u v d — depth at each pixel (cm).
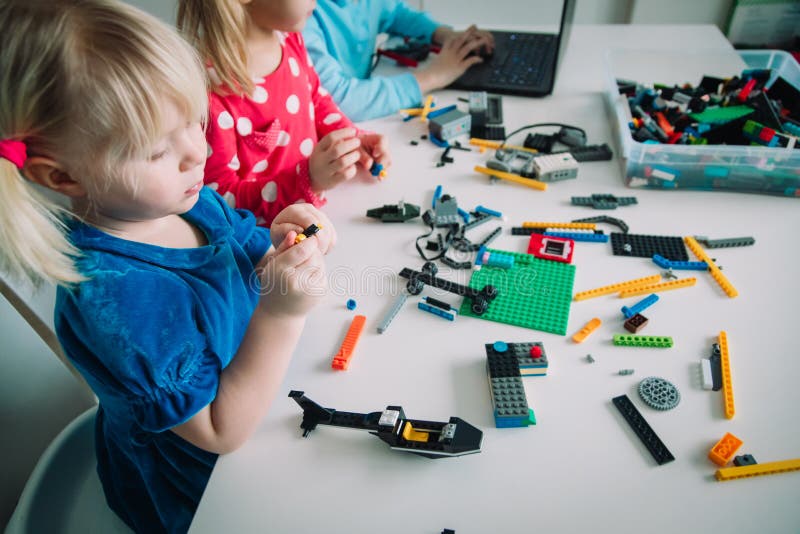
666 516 50
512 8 186
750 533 48
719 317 68
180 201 53
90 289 50
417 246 82
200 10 77
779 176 86
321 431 59
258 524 51
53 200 50
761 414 57
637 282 74
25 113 42
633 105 105
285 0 80
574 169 93
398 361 65
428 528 50
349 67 128
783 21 164
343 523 51
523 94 118
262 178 95
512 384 60
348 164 87
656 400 59
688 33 138
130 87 43
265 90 90
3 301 90
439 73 119
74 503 75
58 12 42
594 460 55
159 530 69
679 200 88
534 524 50
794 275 74
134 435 62
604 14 187
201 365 55
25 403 98
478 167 97
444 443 54
